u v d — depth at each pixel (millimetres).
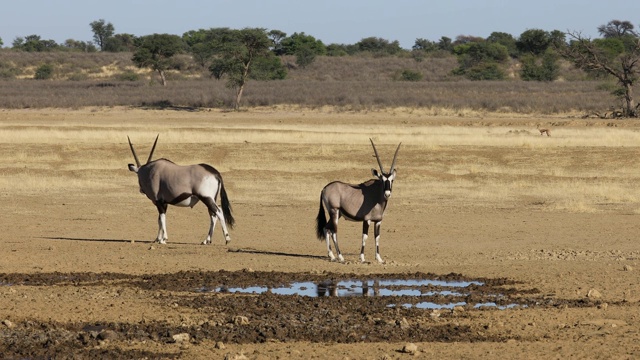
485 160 96812
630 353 27141
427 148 103625
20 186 78375
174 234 56125
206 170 51062
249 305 34219
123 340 28938
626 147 103688
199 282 39094
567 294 36406
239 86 197500
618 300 35062
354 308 33781
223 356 27031
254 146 103812
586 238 54750
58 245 49969
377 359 26688
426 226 59750
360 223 61156
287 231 57688
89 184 80125
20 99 198875
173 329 30109
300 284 38969
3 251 47469
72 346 28203
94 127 129375
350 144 107750
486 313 32906
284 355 27125
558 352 27312
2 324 30922
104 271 41625
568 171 91312
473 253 48688
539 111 183625
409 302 35156
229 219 51750
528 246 51562
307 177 84938
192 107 196375
